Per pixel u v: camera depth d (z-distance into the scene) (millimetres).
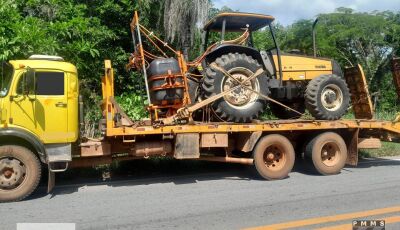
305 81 9398
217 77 8039
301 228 4945
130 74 13430
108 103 7137
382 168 9242
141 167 9227
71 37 10586
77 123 7082
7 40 8609
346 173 8664
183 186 7473
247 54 8672
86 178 8297
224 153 8289
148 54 8484
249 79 8258
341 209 5742
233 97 8172
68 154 6863
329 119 8898
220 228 4980
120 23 13914
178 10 13234
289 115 10117
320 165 8406
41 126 6684
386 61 22375
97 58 12359
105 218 5473
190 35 13578
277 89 9008
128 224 5203
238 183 7684
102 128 7570
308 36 20797
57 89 6816
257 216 5453
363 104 10078
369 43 22625
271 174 7965
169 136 7441
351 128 8883
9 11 9094
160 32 13953
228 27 9633
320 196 6523
